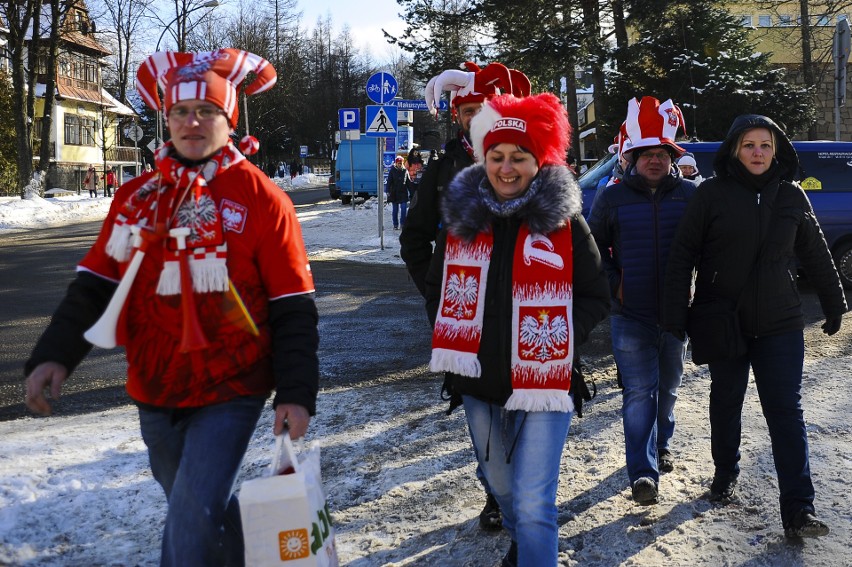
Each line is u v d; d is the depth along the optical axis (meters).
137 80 2.88
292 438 2.58
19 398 6.62
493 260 3.09
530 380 3.01
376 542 3.96
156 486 4.61
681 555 3.72
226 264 2.63
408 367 7.54
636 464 4.19
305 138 91.31
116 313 2.59
